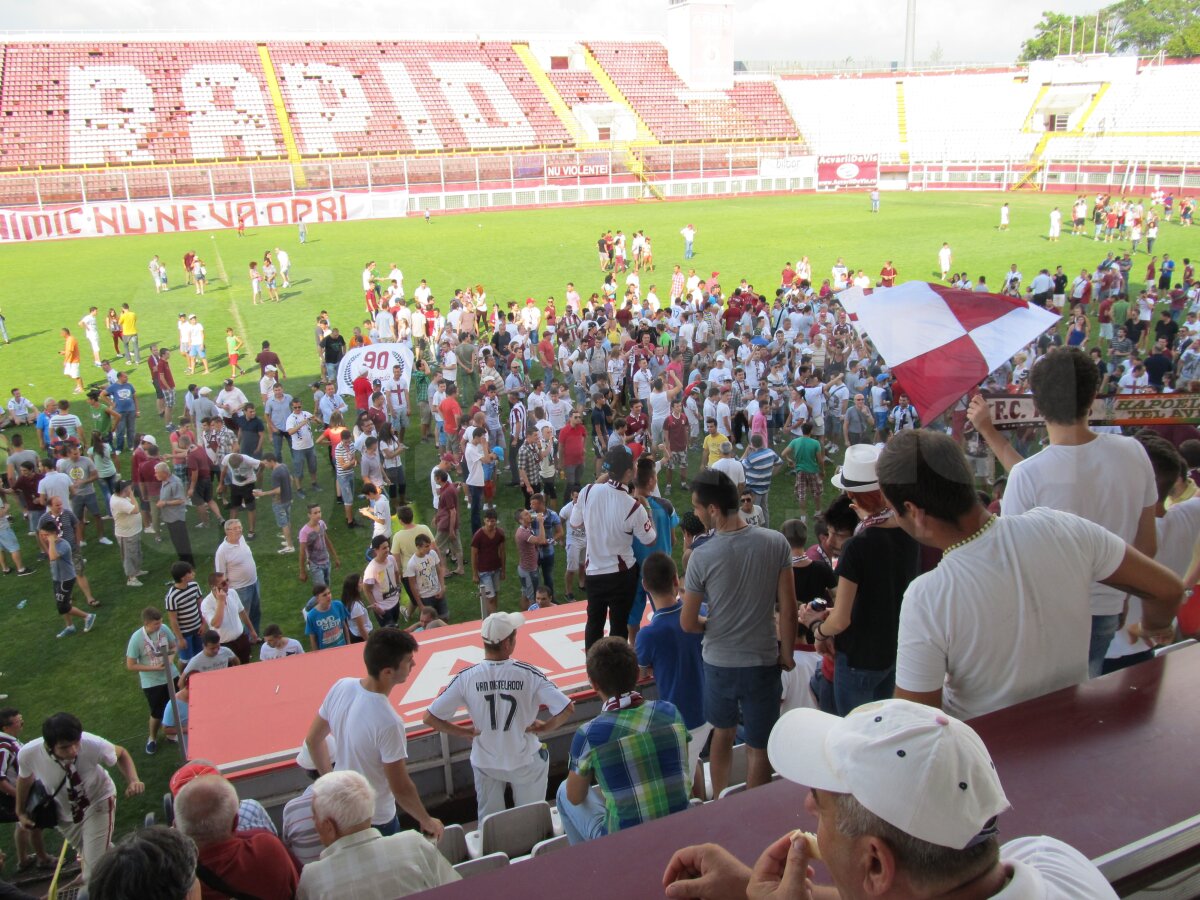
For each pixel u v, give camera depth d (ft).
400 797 14.24
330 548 27.27
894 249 86.63
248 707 18.99
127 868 8.18
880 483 7.19
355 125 159.33
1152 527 8.58
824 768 4.14
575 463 31.50
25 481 40.42
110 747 20.30
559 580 35.01
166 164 140.05
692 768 14.79
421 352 30.14
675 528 26.48
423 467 30.53
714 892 4.69
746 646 12.48
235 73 153.99
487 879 4.84
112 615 34.24
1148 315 44.29
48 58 140.67
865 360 21.31
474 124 168.86
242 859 10.20
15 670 31.14
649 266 94.17
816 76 153.48
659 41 193.06
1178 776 5.29
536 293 72.54
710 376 36.17
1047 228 84.99
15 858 21.42
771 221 119.03
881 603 10.39
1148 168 83.76
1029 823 4.95
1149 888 4.65
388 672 14.19
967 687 7.04
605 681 11.71
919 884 3.86
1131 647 10.25
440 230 84.07
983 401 8.90
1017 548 6.86
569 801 12.38
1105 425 10.44
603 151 156.66
